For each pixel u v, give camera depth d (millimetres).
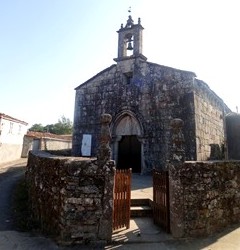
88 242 5645
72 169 5941
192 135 12406
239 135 17828
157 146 13461
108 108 15461
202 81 13844
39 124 64812
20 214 8273
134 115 14430
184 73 13344
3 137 23344
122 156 15086
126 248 5457
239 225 7246
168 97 13586
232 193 7496
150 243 5730
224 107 18641
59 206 6086
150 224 6930
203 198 6480
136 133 14453
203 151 13195
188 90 13070
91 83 16375
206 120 14305
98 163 6020
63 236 5641
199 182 6484
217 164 7168
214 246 5660
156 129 13656
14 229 6871
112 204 5859
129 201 6684
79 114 16297
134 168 14625
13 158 25844
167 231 6289
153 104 14000
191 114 12688
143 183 11023
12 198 10305
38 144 30375
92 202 5816
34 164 9672
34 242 5852
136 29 15586
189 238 6055
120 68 15539
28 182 10938
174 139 6551
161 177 6820
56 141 33594
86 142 15633
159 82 14055
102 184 5922
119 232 6242
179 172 6266
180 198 6145
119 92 15273
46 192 7133
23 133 28516
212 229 6562
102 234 5699
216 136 15867
